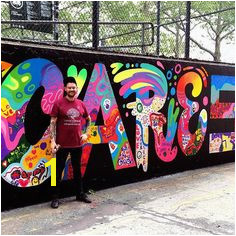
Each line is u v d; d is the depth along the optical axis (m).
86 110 4.85
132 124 5.89
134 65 5.83
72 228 3.99
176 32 8.92
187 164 6.88
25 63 4.54
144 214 4.45
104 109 5.48
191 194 5.31
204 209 4.65
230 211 4.59
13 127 4.48
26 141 4.61
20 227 4.00
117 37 8.14
